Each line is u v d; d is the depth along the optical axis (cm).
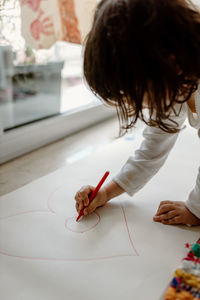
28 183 69
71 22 77
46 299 40
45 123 90
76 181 70
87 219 57
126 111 45
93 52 40
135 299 40
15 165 80
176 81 38
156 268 45
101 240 51
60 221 56
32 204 61
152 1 37
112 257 47
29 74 95
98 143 94
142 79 37
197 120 54
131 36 36
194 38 38
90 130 105
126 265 46
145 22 36
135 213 59
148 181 69
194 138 94
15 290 42
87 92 111
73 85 112
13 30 69
